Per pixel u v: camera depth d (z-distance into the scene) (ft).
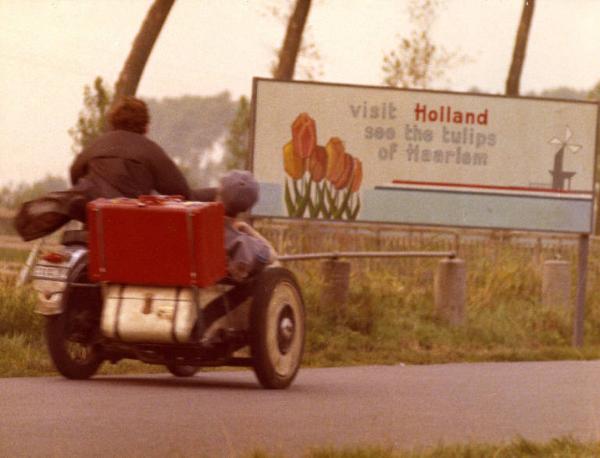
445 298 63.93
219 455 20.98
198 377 38.91
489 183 64.39
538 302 72.54
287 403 30.22
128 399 29.55
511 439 24.17
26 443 21.98
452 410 30.19
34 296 47.75
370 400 32.04
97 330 33.04
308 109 62.34
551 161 65.00
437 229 74.13
